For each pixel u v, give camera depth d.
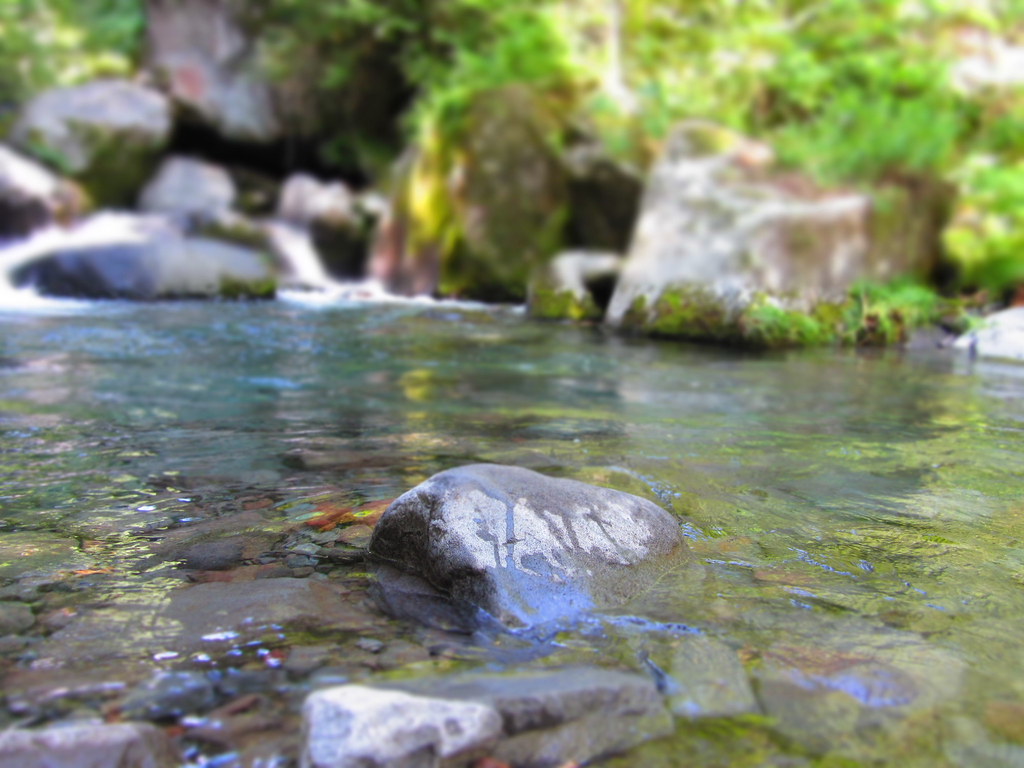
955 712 1.23
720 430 3.28
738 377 4.68
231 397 3.74
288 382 4.16
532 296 7.93
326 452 2.78
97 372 4.30
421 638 1.46
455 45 10.98
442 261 9.35
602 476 2.52
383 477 2.48
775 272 6.77
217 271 8.40
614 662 1.38
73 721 1.18
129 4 13.24
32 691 1.26
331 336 5.98
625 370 4.85
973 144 8.61
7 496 2.26
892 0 9.61
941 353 5.95
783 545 1.97
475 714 1.11
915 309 6.55
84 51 12.98
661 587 1.70
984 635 1.49
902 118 8.48
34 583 1.67
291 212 11.45
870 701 1.26
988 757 1.12
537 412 3.55
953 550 1.96
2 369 4.31
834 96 9.22
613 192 8.71
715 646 1.44
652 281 6.98
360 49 11.65
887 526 2.13
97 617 1.52
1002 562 1.88
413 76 11.24
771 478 2.58
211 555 1.85
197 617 1.52
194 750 1.12
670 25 10.38
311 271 10.63
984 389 4.38
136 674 1.31
